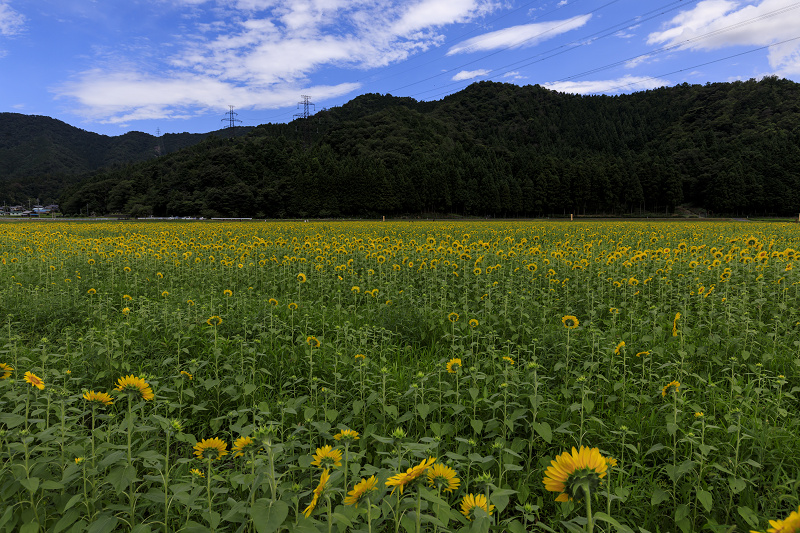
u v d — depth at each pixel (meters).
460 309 8.51
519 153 146.00
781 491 3.26
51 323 8.05
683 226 42.75
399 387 5.07
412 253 15.05
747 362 5.77
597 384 5.06
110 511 2.85
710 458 3.64
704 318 7.32
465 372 5.41
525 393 4.26
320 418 4.43
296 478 3.33
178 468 3.63
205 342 6.60
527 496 3.16
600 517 1.51
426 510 2.59
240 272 13.16
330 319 8.20
